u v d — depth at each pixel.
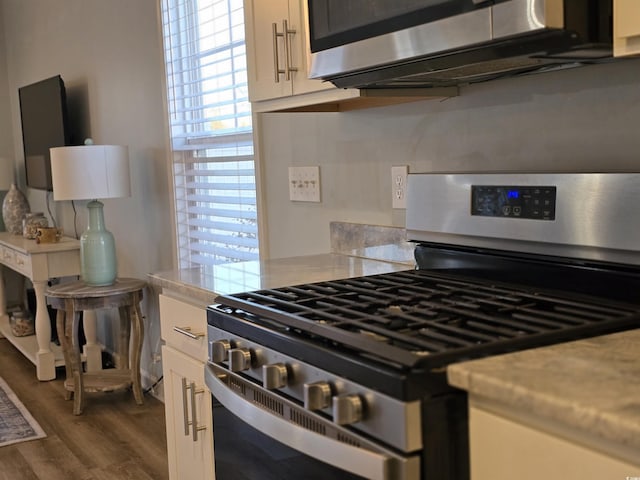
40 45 5.23
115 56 3.97
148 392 3.85
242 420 1.46
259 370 1.38
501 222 1.57
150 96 3.62
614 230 1.34
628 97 1.46
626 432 0.76
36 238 4.42
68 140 4.38
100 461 2.96
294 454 1.31
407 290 1.53
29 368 4.42
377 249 2.17
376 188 2.19
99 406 3.63
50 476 2.83
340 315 1.31
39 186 4.92
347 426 1.12
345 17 1.59
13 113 6.13
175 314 2.04
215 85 3.10
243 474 1.54
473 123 1.83
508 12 1.20
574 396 0.85
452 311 1.28
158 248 3.72
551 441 0.88
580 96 1.56
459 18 1.29
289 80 1.98
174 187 3.47
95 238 3.54
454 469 1.02
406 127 2.05
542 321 1.19
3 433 3.29
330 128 2.37
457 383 0.98
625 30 1.12
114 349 4.39
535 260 1.53
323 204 2.45
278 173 2.68
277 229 2.72
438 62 1.42
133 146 3.88
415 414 1.00
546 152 1.65
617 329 1.16
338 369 1.13
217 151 3.17
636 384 0.88
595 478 0.83
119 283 3.60
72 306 3.42
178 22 3.32
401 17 1.43
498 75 1.65
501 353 1.04
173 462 2.15
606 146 1.51
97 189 3.43
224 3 2.95
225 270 2.10
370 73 1.60
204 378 1.72
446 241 1.74
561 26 1.16
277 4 1.99
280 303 1.45
